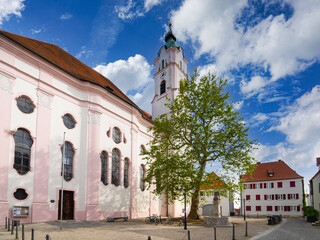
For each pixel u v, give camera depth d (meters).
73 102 23.23
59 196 20.59
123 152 27.98
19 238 11.89
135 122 30.80
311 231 20.64
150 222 22.97
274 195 52.47
